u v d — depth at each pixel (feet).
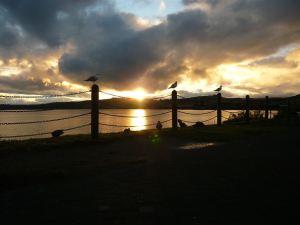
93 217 16.75
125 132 53.57
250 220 15.89
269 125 72.43
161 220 16.11
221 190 20.76
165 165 28.71
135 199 19.34
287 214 16.62
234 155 33.12
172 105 59.62
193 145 41.55
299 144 41.16
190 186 21.76
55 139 43.80
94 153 35.73
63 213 17.42
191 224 15.55
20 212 17.74
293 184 21.98
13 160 31.73
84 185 22.62
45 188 22.08
